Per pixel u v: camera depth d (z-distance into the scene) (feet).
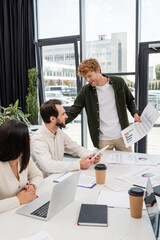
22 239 3.00
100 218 3.40
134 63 11.87
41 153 5.73
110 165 5.85
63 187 3.62
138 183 4.69
